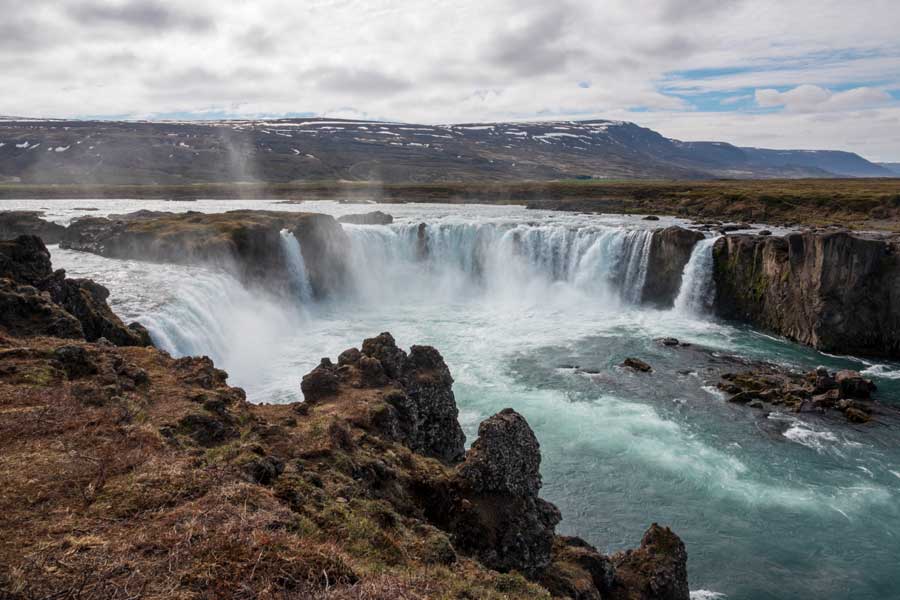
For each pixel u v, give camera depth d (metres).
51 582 9.23
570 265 79.56
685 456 36.00
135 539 10.79
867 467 35.16
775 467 35.06
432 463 22.08
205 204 144.75
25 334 24.92
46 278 31.48
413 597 11.05
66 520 11.30
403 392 26.11
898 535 29.27
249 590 9.71
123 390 20.83
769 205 112.06
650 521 29.98
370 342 29.27
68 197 163.38
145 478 13.28
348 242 78.94
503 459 20.83
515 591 14.52
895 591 25.72
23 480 12.71
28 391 18.34
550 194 154.50
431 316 68.56
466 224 83.31
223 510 12.22
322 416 22.27
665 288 74.12
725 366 52.22
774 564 27.23
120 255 67.81
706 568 26.92
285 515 12.88
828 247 57.31
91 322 32.75
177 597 9.27
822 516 30.61
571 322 66.75
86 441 15.25
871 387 45.41
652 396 44.78
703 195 127.50
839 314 57.00
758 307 66.56
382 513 15.77
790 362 53.97
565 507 30.86
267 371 46.72
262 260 68.00
